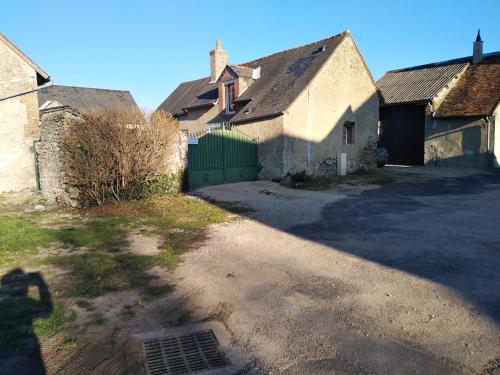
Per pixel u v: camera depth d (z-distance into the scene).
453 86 22.58
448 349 3.86
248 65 22.95
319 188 14.89
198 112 24.45
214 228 9.12
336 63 17.78
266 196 13.30
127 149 11.74
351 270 6.11
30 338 4.18
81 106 30.73
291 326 4.43
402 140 23.88
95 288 5.56
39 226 9.35
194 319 4.68
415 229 8.39
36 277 5.97
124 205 11.58
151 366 3.75
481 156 19.95
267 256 6.98
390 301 4.96
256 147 17.14
